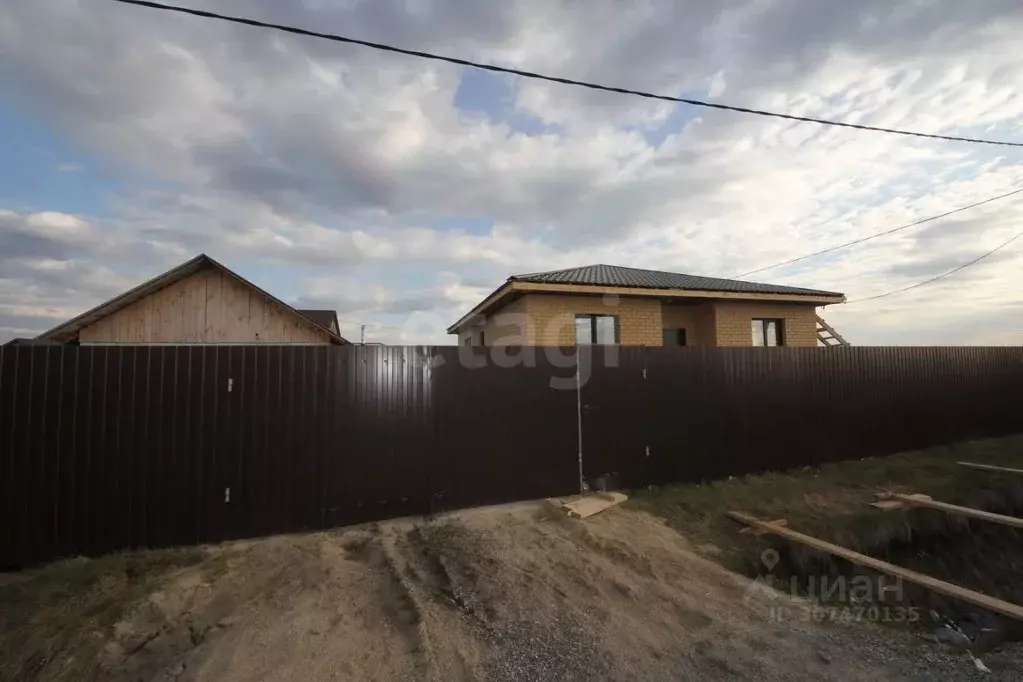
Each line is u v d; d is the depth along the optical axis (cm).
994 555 661
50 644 334
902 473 825
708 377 770
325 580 423
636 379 721
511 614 381
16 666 314
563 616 381
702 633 367
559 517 583
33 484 472
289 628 351
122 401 499
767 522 594
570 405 679
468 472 620
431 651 329
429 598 401
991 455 938
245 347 540
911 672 330
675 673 315
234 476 527
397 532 541
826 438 867
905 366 973
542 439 660
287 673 303
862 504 696
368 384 582
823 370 875
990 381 1088
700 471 753
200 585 412
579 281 1068
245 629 349
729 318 1240
